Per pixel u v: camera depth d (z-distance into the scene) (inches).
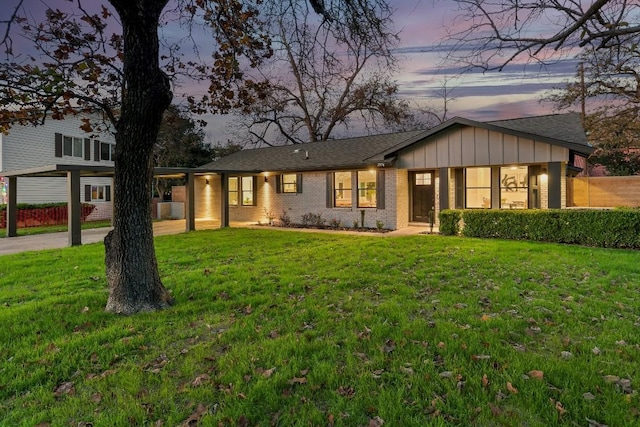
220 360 126.6
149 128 174.2
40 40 192.7
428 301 187.3
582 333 144.6
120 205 180.2
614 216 341.4
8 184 544.7
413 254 314.7
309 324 159.9
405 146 505.7
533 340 138.6
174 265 292.5
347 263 284.5
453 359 123.6
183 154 1112.2
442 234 452.1
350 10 203.8
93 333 151.4
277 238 441.4
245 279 237.0
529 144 434.6
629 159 879.7
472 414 95.0
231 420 94.7
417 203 574.2
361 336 143.7
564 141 407.8
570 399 100.0
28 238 524.7
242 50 240.8
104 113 232.7
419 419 93.6
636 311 166.7
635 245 332.5
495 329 147.9
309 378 114.0
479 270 251.3
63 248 397.7
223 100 261.4
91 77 205.6
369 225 553.3
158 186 1097.4
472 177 525.3
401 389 106.4
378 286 216.4
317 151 675.4
